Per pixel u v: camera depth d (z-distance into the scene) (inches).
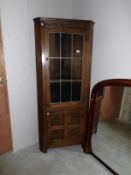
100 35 73.5
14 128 76.8
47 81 69.1
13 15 66.6
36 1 71.2
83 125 79.0
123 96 66.4
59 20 63.9
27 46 72.5
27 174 64.8
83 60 70.8
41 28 63.4
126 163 68.2
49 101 71.8
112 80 65.6
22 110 77.3
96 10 72.6
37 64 70.2
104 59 74.1
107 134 74.7
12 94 72.8
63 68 71.6
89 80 73.9
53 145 78.4
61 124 76.3
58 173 65.6
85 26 67.4
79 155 76.6
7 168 67.7
